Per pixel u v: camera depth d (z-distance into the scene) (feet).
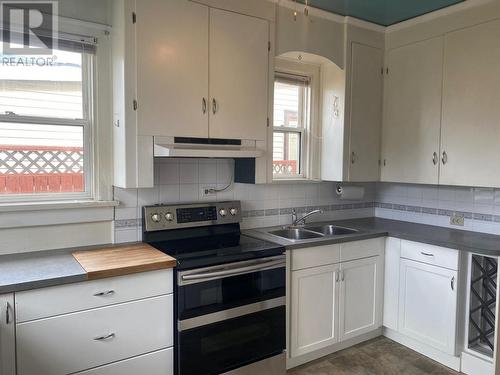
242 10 8.09
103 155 7.71
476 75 8.55
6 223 6.84
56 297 5.74
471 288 8.28
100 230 7.79
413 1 8.76
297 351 8.40
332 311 8.93
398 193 11.50
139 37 6.95
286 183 10.06
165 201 8.46
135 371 6.47
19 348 5.49
